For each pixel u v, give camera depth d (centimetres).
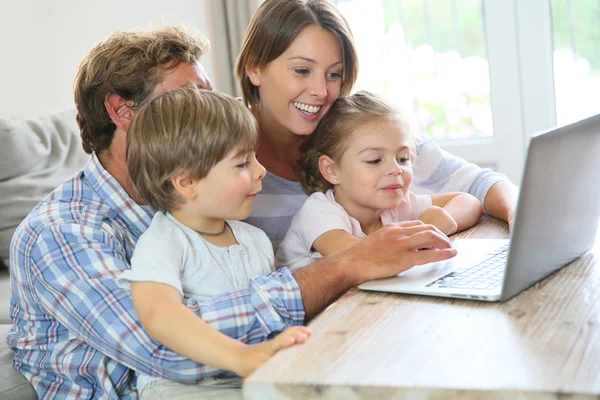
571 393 64
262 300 106
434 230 114
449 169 173
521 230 89
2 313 160
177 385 108
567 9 273
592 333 78
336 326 87
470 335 80
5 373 123
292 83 146
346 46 150
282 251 147
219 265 118
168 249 111
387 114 147
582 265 108
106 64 128
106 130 131
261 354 87
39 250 115
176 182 115
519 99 282
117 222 125
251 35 151
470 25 286
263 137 158
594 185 110
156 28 137
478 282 99
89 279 110
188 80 133
